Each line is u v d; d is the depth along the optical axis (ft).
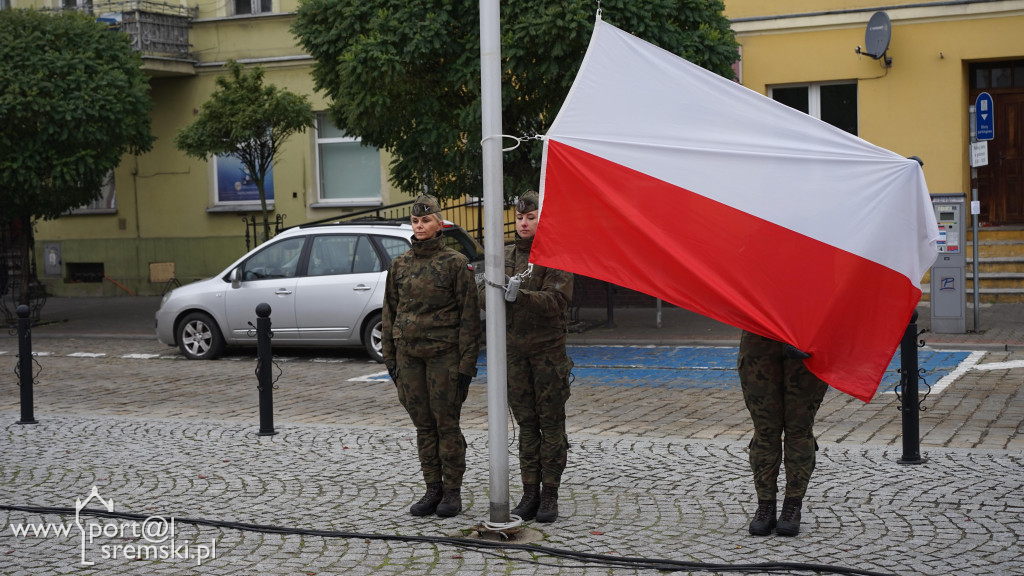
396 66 42.42
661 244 17.49
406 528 19.13
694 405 31.81
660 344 45.68
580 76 18.20
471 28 43.78
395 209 70.03
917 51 57.16
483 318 42.24
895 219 17.81
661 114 18.08
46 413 32.94
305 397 35.35
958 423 27.94
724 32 46.24
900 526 18.44
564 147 17.84
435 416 19.66
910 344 22.98
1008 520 18.62
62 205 58.90
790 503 18.19
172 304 46.14
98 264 77.61
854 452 24.20
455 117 45.29
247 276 45.21
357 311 42.93
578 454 24.75
